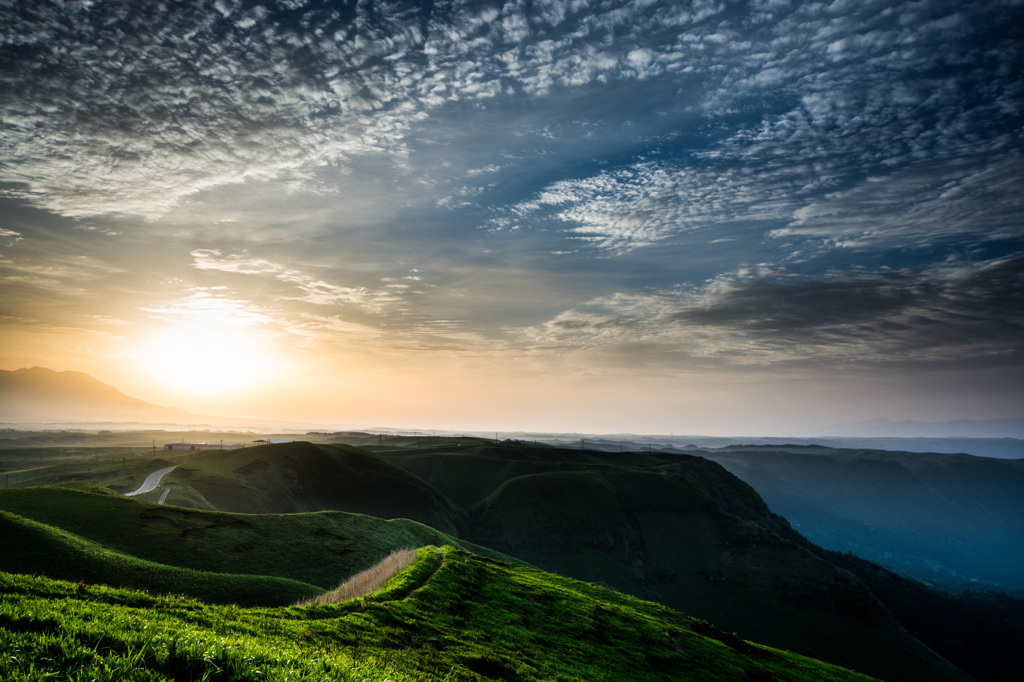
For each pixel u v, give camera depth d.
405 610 27.09
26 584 13.46
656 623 42.88
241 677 9.67
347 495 151.38
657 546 151.88
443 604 30.69
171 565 54.72
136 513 64.50
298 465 156.00
